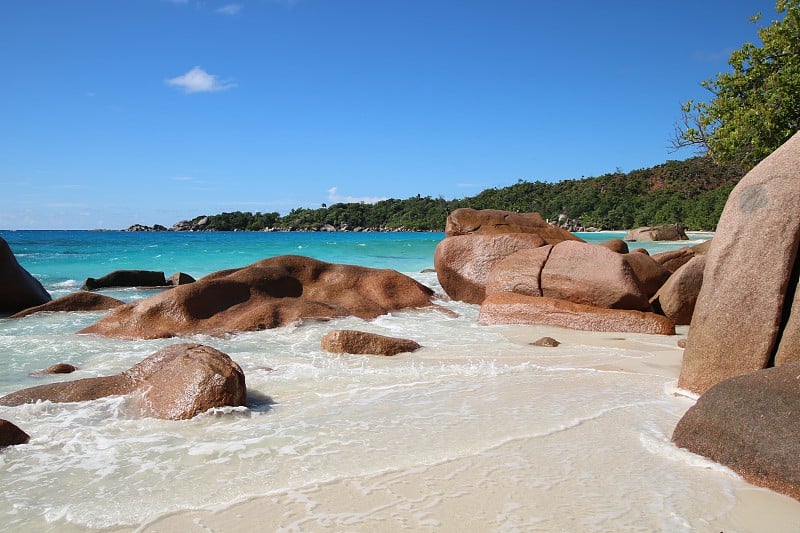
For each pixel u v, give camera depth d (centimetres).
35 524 360
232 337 1053
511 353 902
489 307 1249
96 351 936
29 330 1124
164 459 461
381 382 709
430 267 2809
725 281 594
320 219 13062
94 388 643
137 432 530
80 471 441
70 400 623
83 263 2856
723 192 8050
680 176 11756
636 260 1495
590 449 470
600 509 369
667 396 635
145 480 421
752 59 1927
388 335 1073
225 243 5041
